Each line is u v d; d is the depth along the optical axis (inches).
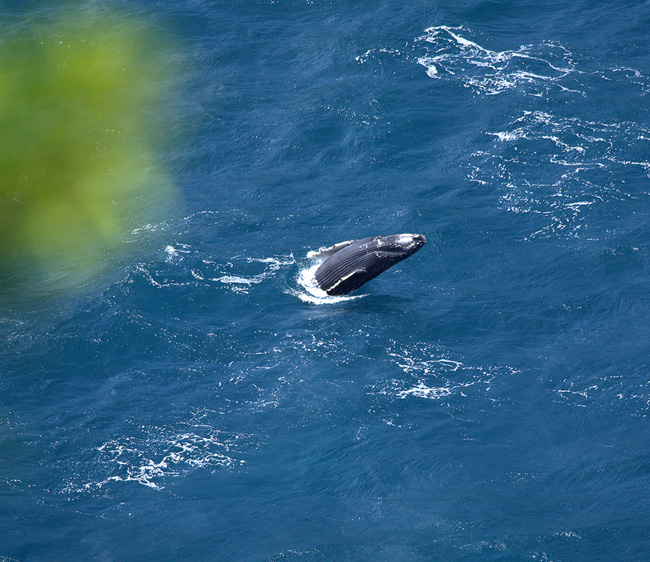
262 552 6067.9
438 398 7593.5
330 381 7785.4
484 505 6461.6
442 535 6186.0
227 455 6998.0
